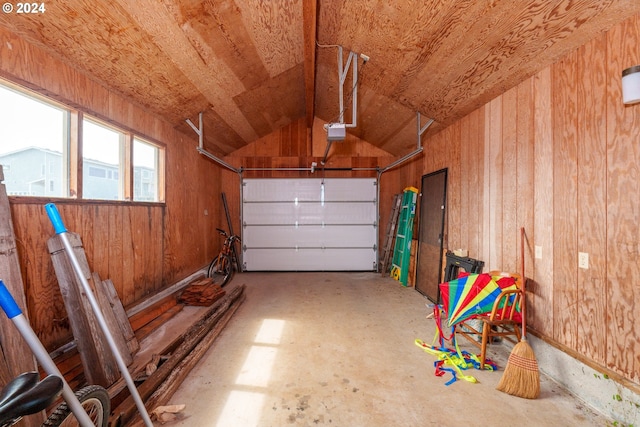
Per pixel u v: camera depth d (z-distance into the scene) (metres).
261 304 3.74
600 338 1.73
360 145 5.95
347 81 3.77
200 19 2.26
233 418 1.66
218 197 5.70
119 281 2.75
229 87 3.49
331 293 4.26
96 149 2.58
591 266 1.79
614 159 1.64
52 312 1.98
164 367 1.99
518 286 2.34
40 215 1.92
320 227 5.93
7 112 1.83
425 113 3.69
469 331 2.75
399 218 5.34
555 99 2.05
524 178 2.38
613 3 1.51
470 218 3.23
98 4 1.81
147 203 3.23
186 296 3.59
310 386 1.96
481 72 2.51
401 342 2.64
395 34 2.53
